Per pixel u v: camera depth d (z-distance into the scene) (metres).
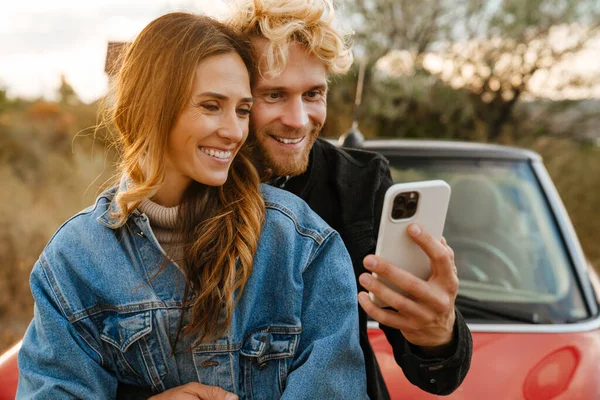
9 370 1.82
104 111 1.45
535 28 8.41
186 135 1.24
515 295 2.24
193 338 1.30
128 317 1.28
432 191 1.17
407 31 8.49
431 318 1.16
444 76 8.77
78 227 1.31
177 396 1.26
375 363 1.50
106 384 1.29
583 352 1.88
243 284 1.28
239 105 1.28
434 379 1.28
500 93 8.73
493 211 2.58
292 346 1.31
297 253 1.33
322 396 1.25
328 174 1.59
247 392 1.32
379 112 8.19
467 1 8.41
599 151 8.23
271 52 1.37
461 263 2.42
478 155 2.71
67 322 1.27
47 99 9.02
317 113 1.48
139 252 1.31
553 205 2.55
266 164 1.51
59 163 7.24
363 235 1.51
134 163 1.27
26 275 4.89
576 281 2.28
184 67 1.21
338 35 1.42
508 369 1.80
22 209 5.62
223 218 1.29
